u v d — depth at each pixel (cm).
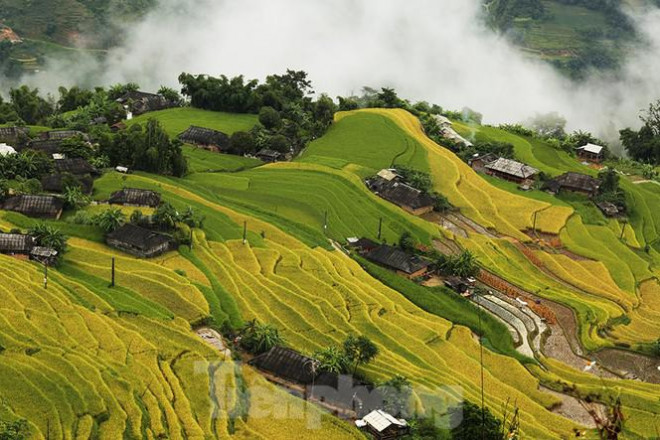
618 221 18525
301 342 11094
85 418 8400
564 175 19850
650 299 14925
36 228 12719
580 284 14850
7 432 7656
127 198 15125
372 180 18525
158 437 8388
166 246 13462
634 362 12181
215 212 15550
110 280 11962
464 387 10494
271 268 13425
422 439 9019
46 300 10744
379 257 14588
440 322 12594
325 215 16138
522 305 13550
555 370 11706
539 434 9581
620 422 9519
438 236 16038
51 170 16212
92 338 9944
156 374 9500
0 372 8900
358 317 12138
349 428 9144
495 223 17250
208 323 11212
